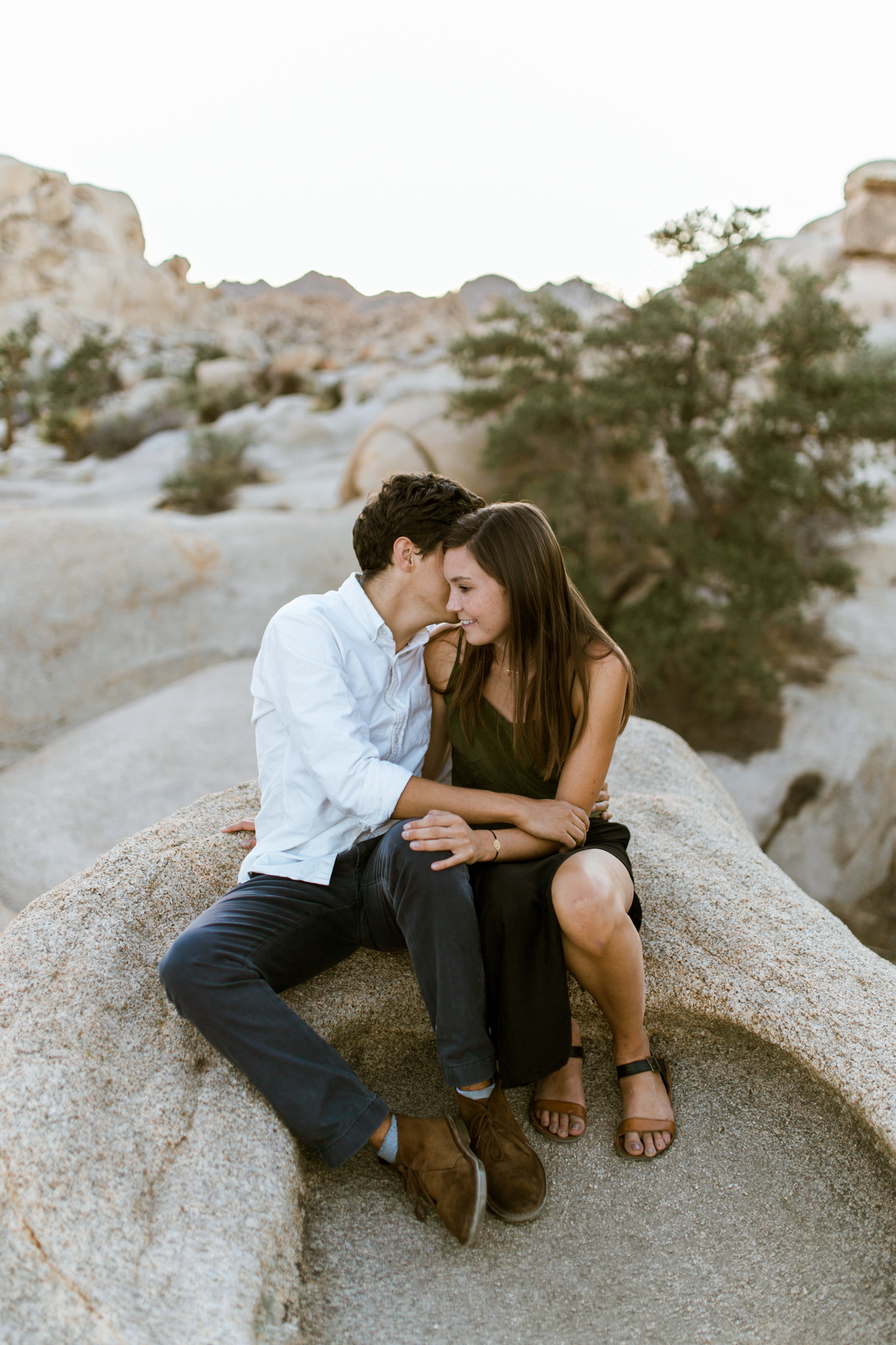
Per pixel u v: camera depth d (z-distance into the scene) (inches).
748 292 409.7
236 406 1130.0
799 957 85.7
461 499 79.2
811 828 355.3
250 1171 63.9
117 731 320.5
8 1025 67.1
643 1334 60.6
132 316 2603.3
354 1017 82.0
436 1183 63.9
